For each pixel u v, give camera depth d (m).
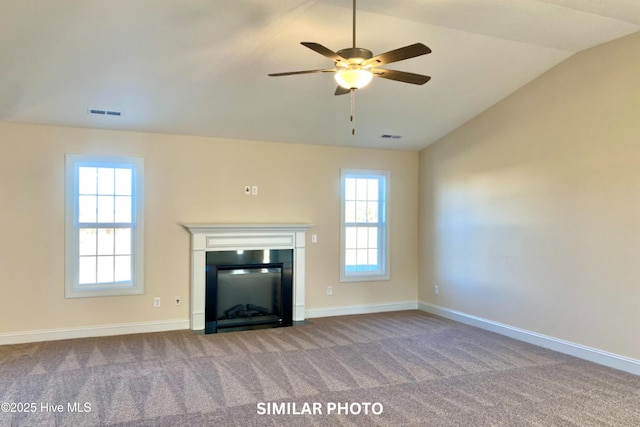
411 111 5.18
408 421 2.89
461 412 3.03
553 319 4.48
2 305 4.59
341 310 6.16
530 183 4.74
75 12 3.11
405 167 6.57
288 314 5.73
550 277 4.51
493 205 5.23
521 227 4.85
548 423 2.88
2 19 3.11
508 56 4.19
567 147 4.33
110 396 3.26
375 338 4.93
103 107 4.48
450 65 4.26
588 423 2.88
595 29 3.71
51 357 4.17
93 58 3.66
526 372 3.83
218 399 3.22
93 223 5.02
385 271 6.43
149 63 3.80
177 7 3.14
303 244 5.79
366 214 6.42
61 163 4.82
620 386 3.50
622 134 3.85
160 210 5.22
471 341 4.81
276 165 5.79
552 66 4.46
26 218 4.68
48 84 3.97
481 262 5.42
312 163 6.00
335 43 3.74
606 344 3.98
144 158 5.16
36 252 4.71
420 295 6.58
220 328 5.34
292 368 3.91
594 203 4.08
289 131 5.48
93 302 4.94
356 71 2.74
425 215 6.48
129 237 5.17
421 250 6.57
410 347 4.59
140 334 5.05
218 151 5.50
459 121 5.60
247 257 5.53
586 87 4.15
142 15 3.21
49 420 2.86
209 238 5.34
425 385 3.53
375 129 5.61
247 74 4.11
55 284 4.78
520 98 4.85
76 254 4.91
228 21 3.34
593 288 4.09
